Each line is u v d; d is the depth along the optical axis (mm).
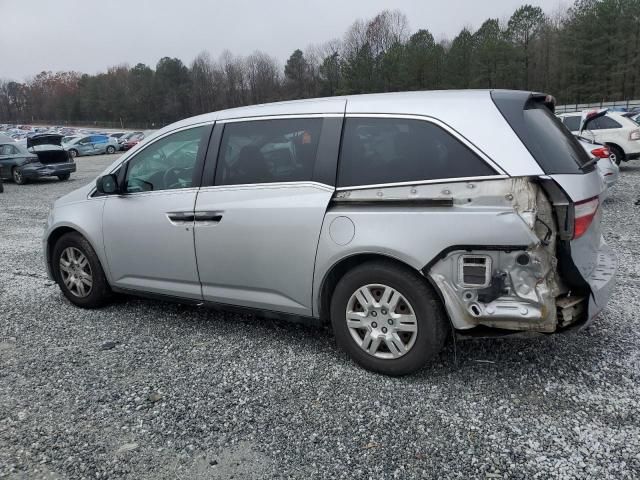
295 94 94500
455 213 2984
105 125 116812
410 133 3223
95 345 4105
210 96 104688
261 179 3701
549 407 2996
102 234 4523
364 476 2510
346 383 3352
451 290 3043
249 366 3645
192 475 2566
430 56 68312
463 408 3021
